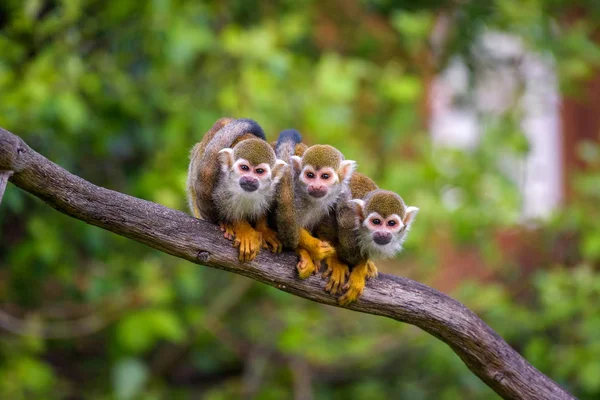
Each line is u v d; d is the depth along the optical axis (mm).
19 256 10938
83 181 6207
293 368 13711
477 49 14805
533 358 12469
